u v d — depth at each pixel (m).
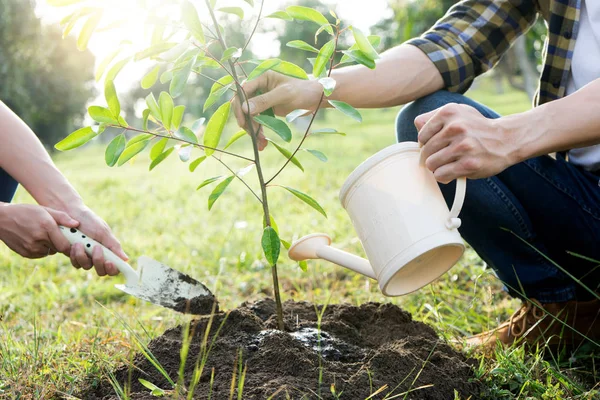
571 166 1.82
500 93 25.06
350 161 9.34
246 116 1.53
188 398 1.22
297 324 1.68
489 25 1.93
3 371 1.67
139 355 1.58
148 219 5.29
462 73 1.90
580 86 1.76
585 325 1.82
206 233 4.38
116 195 7.25
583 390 1.53
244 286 2.94
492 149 1.38
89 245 1.54
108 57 1.40
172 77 1.45
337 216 4.26
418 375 1.41
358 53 1.41
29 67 18.73
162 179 8.95
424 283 1.53
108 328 2.20
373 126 19.31
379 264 1.44
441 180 1.40
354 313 1.81
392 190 1.42
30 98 19.12
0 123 1.66
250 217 4.85
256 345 1.53
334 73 1.79
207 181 1.51
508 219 1.78
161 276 1.59
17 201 6.53
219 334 1.61
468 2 1.99
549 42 1.77
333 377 1.40
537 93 1.88
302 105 1.72
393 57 1.86
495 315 2.23
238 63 1.47
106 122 1.47
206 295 1.64
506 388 1.56
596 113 1.39
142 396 1.39
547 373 1.63
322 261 3.15
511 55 9.72
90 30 1.39
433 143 1.39
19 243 1.56
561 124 1.40
